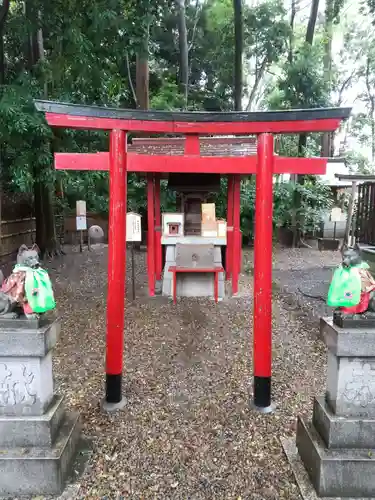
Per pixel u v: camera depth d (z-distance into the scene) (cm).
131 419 332
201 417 335
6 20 823
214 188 745
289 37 1344
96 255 1183
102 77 759
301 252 1340
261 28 1314
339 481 241
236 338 518
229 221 783
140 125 338
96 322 575
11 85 704
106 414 339
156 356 461
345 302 244
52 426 254
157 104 1282
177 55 1647
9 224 1027
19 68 959
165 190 1227
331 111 320
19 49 997
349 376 245
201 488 255
